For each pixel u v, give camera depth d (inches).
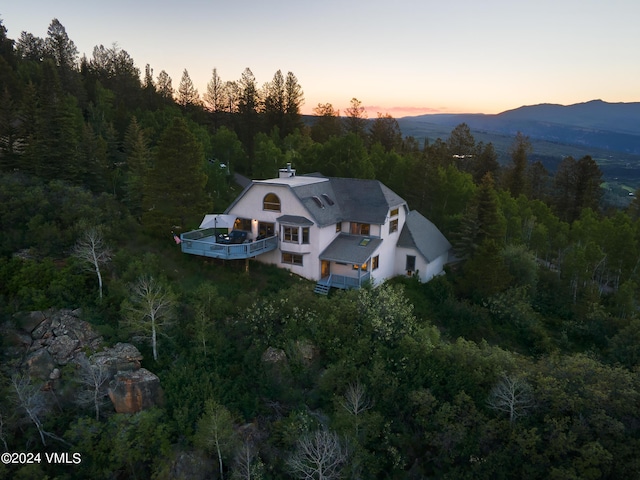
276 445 872.9
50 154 1584.6
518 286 1594.5
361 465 815.7
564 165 3206.2
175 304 1064.2
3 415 819.4
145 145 2256.4
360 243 1456.7
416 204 2091.5
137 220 1649.9
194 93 3814.0
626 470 748.0
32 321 986.1
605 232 1844.2
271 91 3405.5
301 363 1011.3
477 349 1020.5
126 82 3870.6
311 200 1440.7
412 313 1323.8
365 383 954.1
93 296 1082.1
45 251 1163.9
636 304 1599.4
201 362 988.6
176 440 850.1
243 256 1346.0
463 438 836.6
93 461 806.5
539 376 893.2
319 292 1346.0
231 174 2709.2
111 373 912.9
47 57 3779.5
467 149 3946.9
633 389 840.9
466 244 1695.4
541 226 1971.0
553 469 746.2
